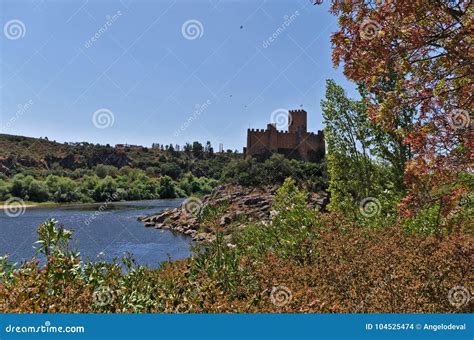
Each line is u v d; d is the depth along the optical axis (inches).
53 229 195.5
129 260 218.5
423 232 325.1
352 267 241.0
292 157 2396.7
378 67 205.2
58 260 174.7
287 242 335.3
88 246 961.5
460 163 204.4
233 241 419.5
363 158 567.5
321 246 302.8
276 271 246.4
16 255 704.4
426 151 207.6
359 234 325.7
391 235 330.3
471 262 227.1
